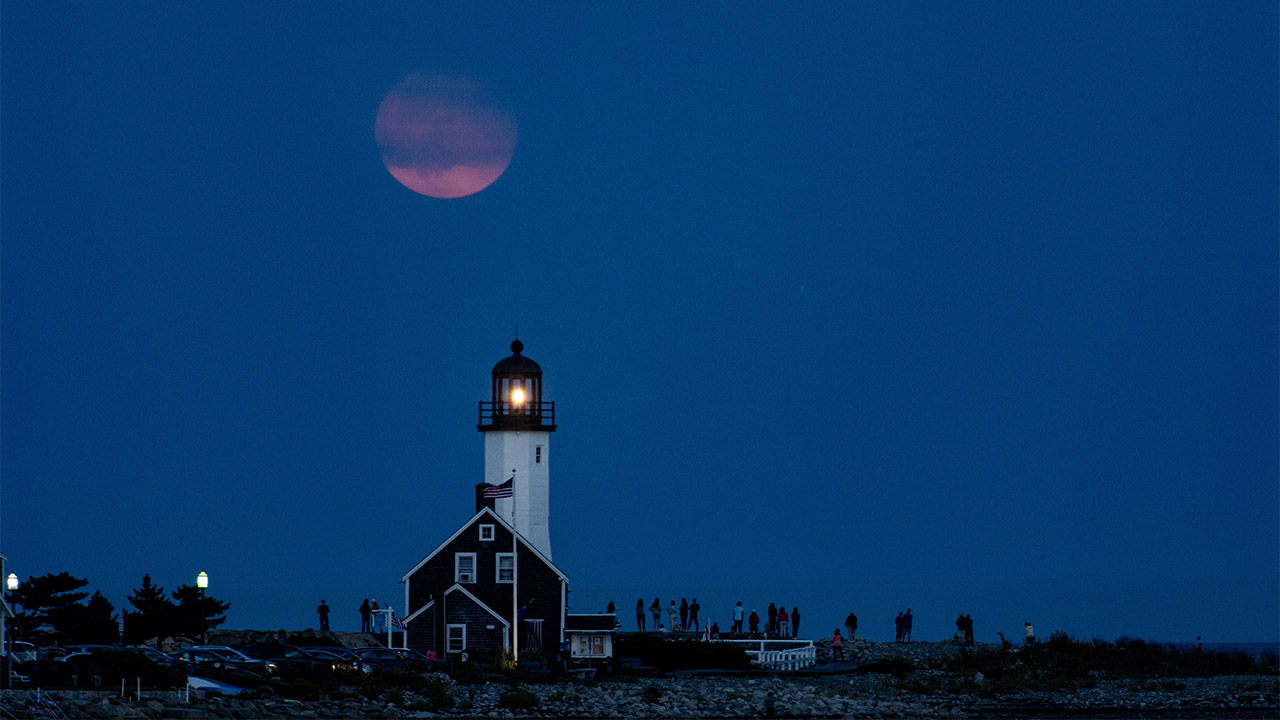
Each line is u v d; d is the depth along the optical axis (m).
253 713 192.25
